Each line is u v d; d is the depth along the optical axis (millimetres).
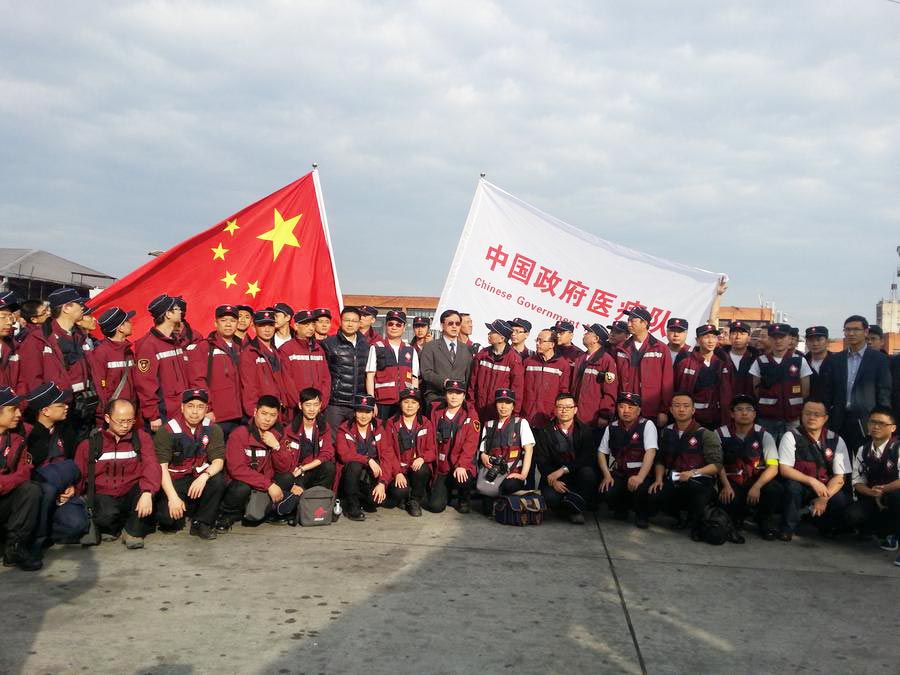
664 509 7188
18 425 5918
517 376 8273
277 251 9578
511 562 5863
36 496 5344
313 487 6953
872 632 4605
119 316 7004
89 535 5895
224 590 4984
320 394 7148
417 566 5668
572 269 10273
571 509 7273
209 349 7371
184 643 4098
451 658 4027
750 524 7449
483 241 10273
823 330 8234
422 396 8578
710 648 4301
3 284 17562
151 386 6906
